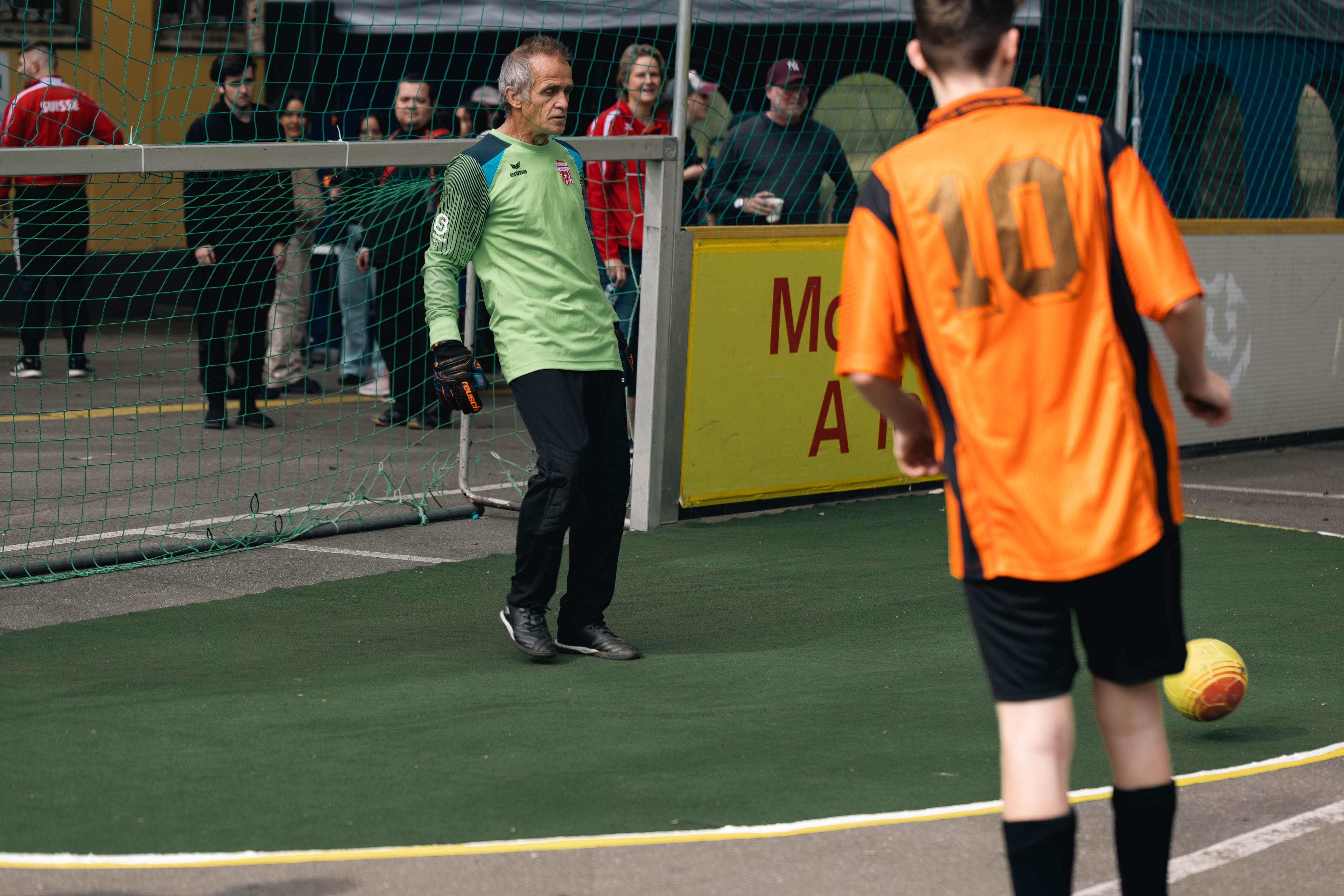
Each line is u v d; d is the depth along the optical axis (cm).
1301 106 2631
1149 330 2148
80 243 2672
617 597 1386
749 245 1731
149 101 3162
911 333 631
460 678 1109
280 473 1947
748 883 750
